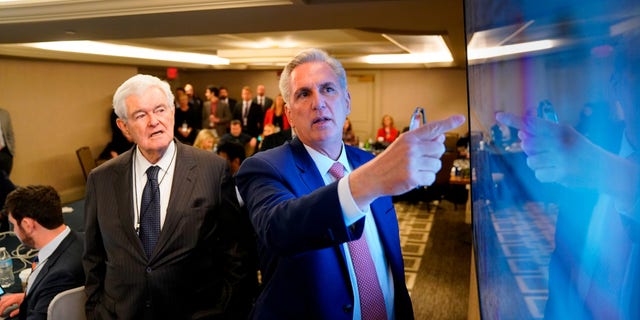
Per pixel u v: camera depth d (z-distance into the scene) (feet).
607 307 0.83
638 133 0.68
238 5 9.46
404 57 29.81
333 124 3.55
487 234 2.18
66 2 10.24
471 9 2.52
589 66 0.86
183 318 5.05
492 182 1.92
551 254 1.13
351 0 9.11
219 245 5.42
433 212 22.38
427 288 13.30
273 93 37.55
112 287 5.08
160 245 5.01
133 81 5.05
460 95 34.40
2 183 12.78
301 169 3.57
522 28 1.34
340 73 3.68
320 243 2.46
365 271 3.60
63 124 24.71
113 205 5.21
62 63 24.44
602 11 0.80
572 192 0.97
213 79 38.60
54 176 24.29
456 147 27.55
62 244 6.49
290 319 3.49
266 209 2.91
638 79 0.67
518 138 1.40
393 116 35.78
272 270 3.76
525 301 1.39
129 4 9.95
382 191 2.20
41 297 6.22
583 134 0.89
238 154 11.10
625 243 0.76
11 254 9.63
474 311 7.54
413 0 9.00
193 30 12.54
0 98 21.12
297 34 19.69
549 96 1.09
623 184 0.74
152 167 5.24
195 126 29.12
